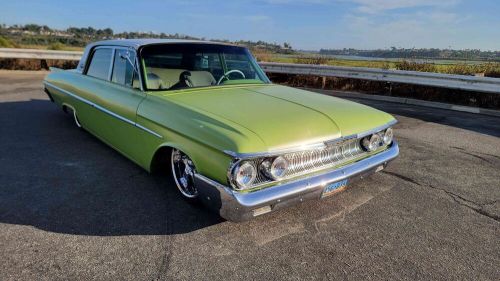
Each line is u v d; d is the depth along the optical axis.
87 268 2.40
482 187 3.88
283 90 3.85
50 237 2.74
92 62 4.79
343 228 2.99
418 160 4.68
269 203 2.53
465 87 8.16
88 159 4.38
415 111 7.79
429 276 2.43
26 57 12.38
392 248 2.73
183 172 3.27
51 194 3.45
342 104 3.40
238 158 2.39
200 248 2.66
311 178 2.71
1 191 3.48
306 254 2.62
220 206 2.56
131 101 3.62
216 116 2.82
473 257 2.65
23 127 5.71
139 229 2.88
